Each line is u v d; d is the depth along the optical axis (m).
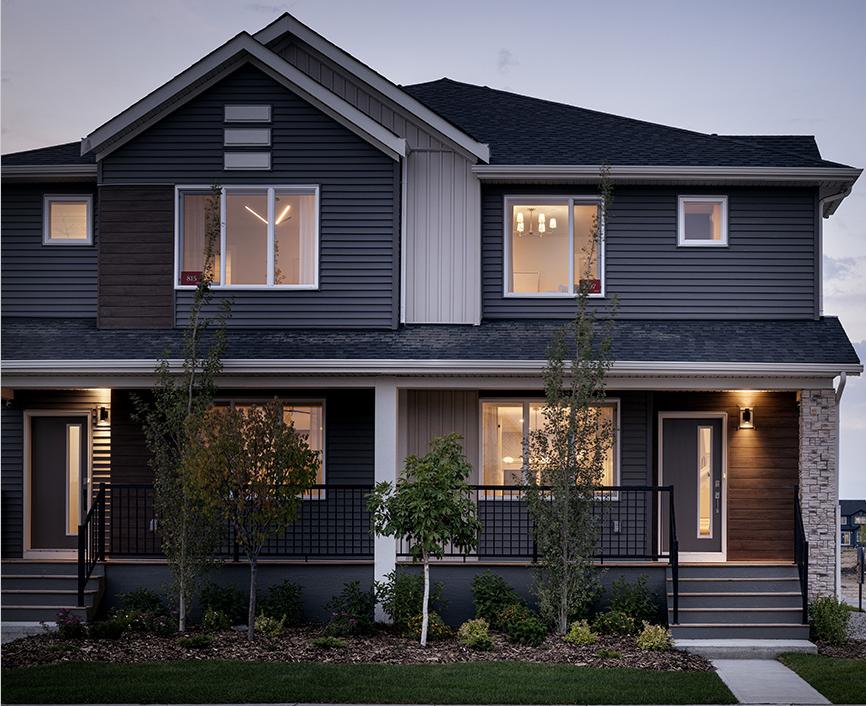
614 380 13.24
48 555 14.70
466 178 14.62
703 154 15.04
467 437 14.52
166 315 14.23
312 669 10.11
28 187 15.07
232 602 12.63
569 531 12.00
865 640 12.72
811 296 14.70
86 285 15.02
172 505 12.09
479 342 13.61
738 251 14.77
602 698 9.31
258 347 13.38
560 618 12.03
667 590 12.75
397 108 14.73
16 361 12.88
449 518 11.52
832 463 13.20
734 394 14.73
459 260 14.56
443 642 11.64
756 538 14.56
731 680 10.37
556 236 14.86
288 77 14.12
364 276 14.27
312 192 14.34
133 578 13.09
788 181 14.57
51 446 14.88
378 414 13.14
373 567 13.00
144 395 14.41
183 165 14.30
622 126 16.55
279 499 11.45
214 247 14.30
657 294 14.73
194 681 9.56
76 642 11.28
